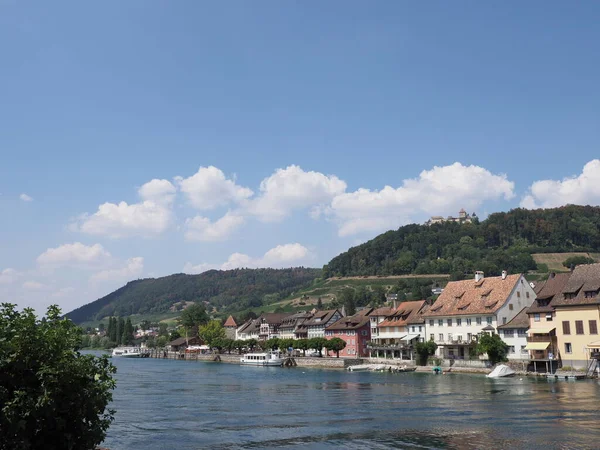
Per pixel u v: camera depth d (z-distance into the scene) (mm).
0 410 24562
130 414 64062
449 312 127750
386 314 158500
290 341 180875
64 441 26859
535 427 49812
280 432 51188
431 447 43531
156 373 142375
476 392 77250
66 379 26078
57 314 29422
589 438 44906
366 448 43750
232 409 67438
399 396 75812
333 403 70500
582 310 94562
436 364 122625
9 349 25734
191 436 50000
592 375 90875
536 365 102125
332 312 199500
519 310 118688
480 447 42938
